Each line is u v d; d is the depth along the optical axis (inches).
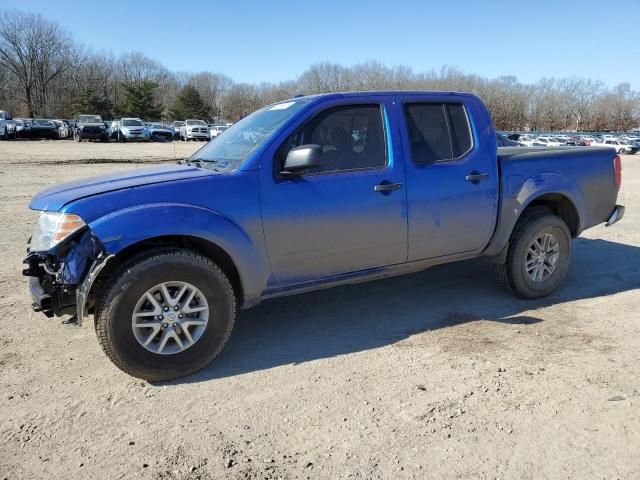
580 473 100.5
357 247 158.2
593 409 121.1
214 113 3794.3
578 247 275.3
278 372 141.8
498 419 117.8
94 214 129.0
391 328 170.1
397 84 3100.4
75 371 143.1
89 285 126.5
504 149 223.9
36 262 136.5
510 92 3631.9
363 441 111.0
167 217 131.6
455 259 181.8
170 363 135.6
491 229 181.6
